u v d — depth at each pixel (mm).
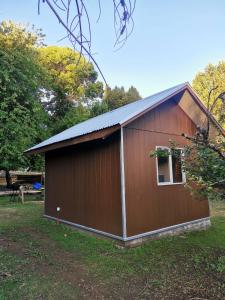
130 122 5727
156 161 6547
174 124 7285
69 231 6992
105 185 6223
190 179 3879
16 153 13086
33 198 14234
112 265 4562
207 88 15945
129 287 3750
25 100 13633
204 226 7699
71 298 3418
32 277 4031
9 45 12773
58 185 8242
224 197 3689
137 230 5840
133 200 5863
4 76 11664
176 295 3523
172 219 6746
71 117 18016
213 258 4945
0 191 15758
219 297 3477
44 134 16141
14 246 5613
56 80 18094
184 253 5234
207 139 3721
